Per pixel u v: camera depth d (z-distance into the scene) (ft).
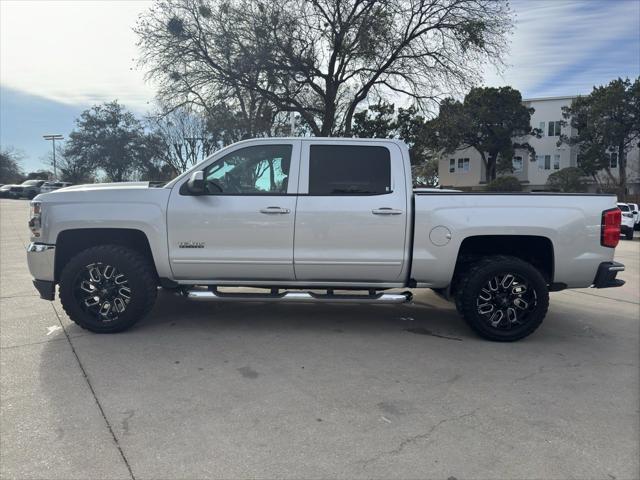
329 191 16.57
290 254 16.55
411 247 16.53
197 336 16.85
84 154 181.27
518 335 16.65
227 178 16.90
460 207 16.39
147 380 13.04
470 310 16.58
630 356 15.61
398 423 10.94
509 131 151.94
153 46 61.11
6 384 12.69
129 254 16.58
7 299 22.09
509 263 16.37
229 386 12.74
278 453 9.67
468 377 13.65
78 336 16.63
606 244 16.46
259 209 16.40
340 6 60.64
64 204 16.53
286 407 11.60
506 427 10.85
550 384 13.26
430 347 16.19
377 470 9.17
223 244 16.57
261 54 58.65
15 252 38.68
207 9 59.41
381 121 89.81
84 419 10.91
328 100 65.87
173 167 151.64
